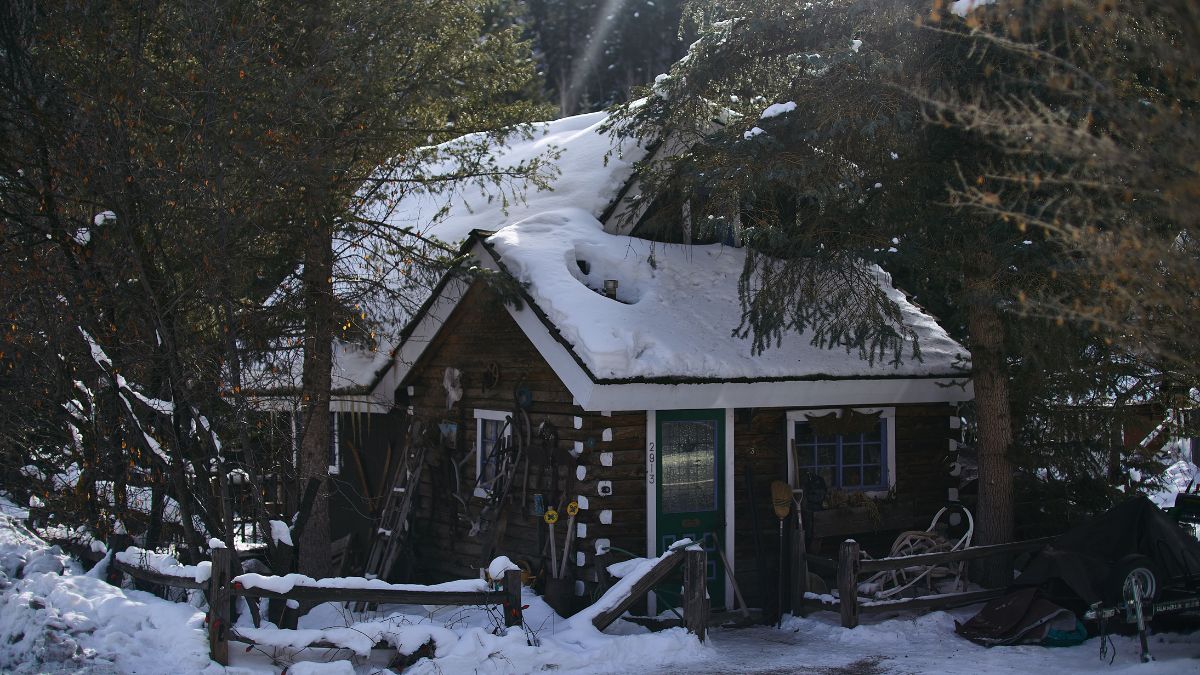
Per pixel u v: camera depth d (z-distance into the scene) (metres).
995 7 7.48
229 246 11.16
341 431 15.58
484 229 14.86
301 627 11.02
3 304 11.06
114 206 10.79
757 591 12.52
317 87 11.63
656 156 14.20
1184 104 7.33
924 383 13.17
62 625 9.54
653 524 11.79
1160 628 10.25
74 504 12.17
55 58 11.09
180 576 9.74
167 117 11.21
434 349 13.96
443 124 13.58
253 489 10.98
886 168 11.05
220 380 11.05
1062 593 10.27
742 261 14.09
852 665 9.62
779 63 12.04
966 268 11.05
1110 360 11.53
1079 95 6.53
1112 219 6.67
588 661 9.45
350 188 12.65
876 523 13.08
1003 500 12.13
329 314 12.08
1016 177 6.84
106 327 11.42
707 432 12.30
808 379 12.31
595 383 11.00
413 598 9.34
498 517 12.59
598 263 13.14
